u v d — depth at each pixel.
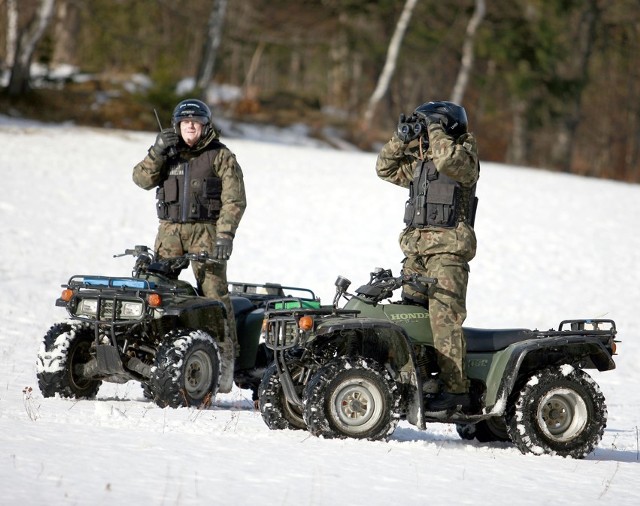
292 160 106.25
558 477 17.53
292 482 15.18
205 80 141.75
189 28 179.38
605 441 24.61
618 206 96.06
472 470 17.42
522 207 90.25
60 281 50.97
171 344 23.80
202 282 26.20
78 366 24.73
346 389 19.17
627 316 56.16
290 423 20.62
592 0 176.00
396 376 19.94
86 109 125.56
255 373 27.28
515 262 68.94
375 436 19.23
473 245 20.38
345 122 154.62
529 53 164.00
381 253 66.12
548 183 109.62
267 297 28.41
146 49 188.38
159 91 126.81
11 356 32.56
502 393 19.92
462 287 20.27
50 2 124.88
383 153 21.55
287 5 176.38
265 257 62.12
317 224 74.25
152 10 187.75
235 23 164.62
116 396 26.47
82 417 20.38
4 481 13.98
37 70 144.62
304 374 20.61
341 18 176.12
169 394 23.38
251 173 93.88
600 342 20.64
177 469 15.50
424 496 14.97
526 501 15.20
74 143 100.00
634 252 75.56
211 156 26.33
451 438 22.89
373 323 19.34
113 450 16.64
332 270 59.84
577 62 176.88
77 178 82.31
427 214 20.36
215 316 25.70
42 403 22.98
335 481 15.51
